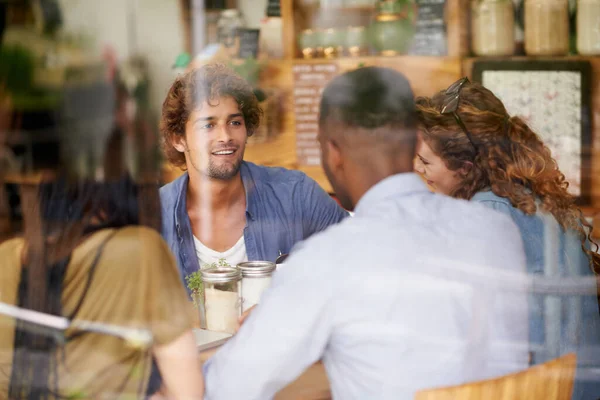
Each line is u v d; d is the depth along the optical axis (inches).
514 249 44.4
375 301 41.1
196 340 51.6
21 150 60.2
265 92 80.9
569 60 87.8
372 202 43.4
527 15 87.9
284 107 81.0
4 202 48.1
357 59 84.0
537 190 54.7
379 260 41.3
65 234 44.1
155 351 44.3
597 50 87.6
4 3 73.8
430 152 56.3
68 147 61.9
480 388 40.6
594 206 86.9
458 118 55.6
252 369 42.5
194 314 55.3
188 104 67.6
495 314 43.1
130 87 71.5
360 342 41.8
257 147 80.6
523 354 44.6
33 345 43.9
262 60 83.2
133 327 43.9
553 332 52.2
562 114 88.1
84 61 72.2
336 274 41.3
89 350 43.8
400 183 43.4
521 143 55.4
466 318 42.0
